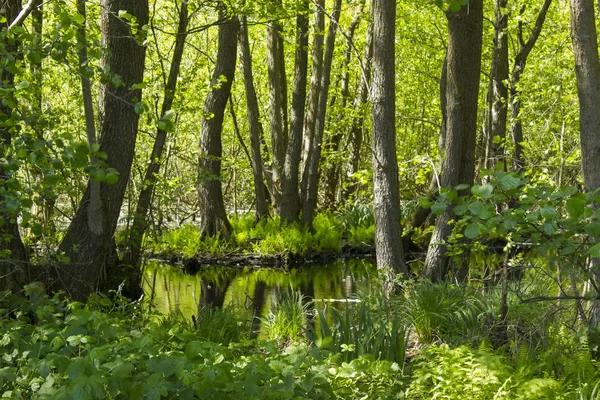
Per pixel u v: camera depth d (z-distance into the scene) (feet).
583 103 26.16
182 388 15.70
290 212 80.28
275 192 88.02
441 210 17.30
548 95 48.55
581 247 18.79
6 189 21.26
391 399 19.98
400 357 26.12
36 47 20.63
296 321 35.94
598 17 50.80
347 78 101.30
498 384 19.99
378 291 40.75
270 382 16.76
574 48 26.37
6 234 25.34
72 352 17.85
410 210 83.20
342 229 82.58
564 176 43.16
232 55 69.77
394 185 43.86
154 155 44.37
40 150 19.94
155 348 17.81
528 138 51.75
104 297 29.86
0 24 28.27
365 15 75.00
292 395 16.42
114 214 32.78
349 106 99.04
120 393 15.96
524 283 31.89
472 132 44.47
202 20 72.33
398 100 118.42
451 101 43.83
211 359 16.84
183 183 47.80
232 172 95.81
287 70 107.76
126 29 31.73
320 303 47.26
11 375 15.76
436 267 41.78
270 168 97.40
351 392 19.72
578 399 20.44
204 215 74.64
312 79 82.58
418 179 48.78
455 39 43.32
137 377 16.05
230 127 105.40
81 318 18.34
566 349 24.43
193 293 53.62
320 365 18.25
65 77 42.39
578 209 16.42
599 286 24.88
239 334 33.99
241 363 18.38
